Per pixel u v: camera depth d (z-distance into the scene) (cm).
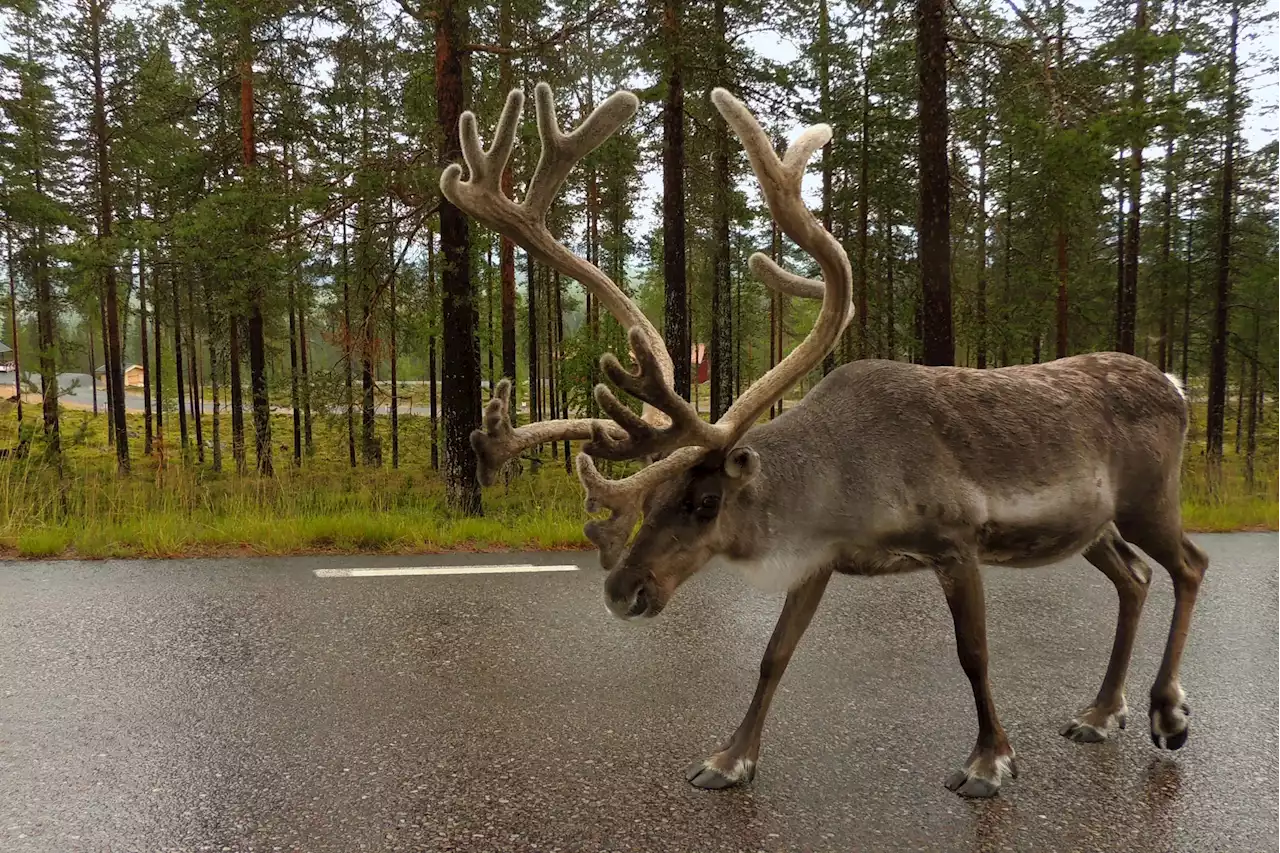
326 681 400
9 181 1541
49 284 1928
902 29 1068
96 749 325
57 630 468
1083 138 934
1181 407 379
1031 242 1892
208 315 1850
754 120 299
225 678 401
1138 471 355
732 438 295
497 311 2528
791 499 306
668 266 1310
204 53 1675
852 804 295
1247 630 513
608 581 288
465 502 998
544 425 286
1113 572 378
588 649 454
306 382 1407
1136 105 973
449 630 481
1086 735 354
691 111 1467
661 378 269
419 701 379
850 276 313
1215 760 336
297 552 691
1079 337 2205
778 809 290
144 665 416
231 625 482
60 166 1930
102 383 5453
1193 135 1741
